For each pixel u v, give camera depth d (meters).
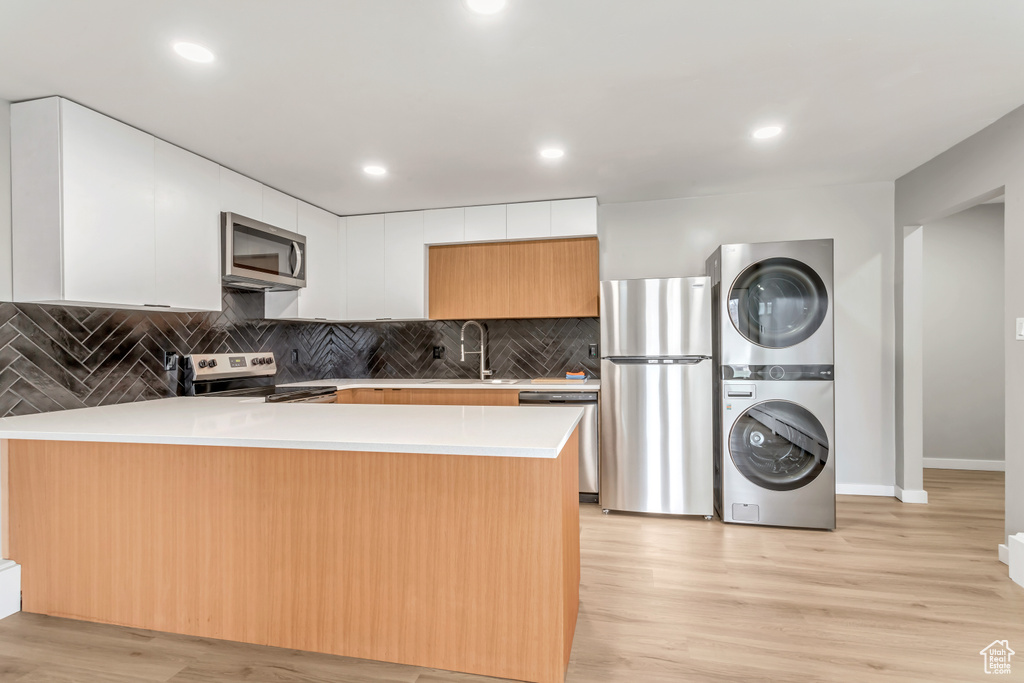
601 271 4.11
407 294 4.12
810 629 1.90
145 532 1.89
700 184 3.58
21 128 2.16
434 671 1.65
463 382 3.96
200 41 1.76
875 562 2.52
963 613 2.01
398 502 1.67
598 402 3.56
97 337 2.57
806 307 3.03
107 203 2.30
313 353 4.38
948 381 4.56
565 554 1.62
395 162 3.02
